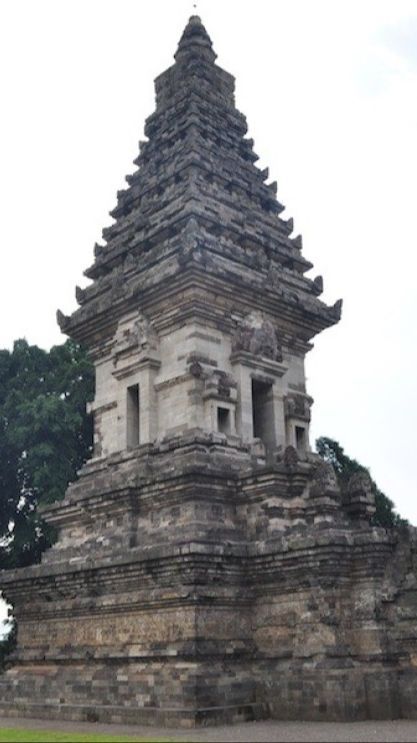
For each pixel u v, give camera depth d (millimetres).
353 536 33406
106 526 39969
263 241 46594
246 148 51750
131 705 32875
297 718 31547
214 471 37031
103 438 44281
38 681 37781
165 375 41625
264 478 36844
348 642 32500
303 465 37594
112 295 44219
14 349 68625
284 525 36438
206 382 40219
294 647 33000
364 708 30922
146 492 38188
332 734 26094
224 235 44812
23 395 65000
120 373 43562
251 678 33125
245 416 41031
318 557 32750
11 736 26266
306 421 44406
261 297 43188
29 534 62625
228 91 53781
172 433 40219
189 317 41219
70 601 38344
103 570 36375
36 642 39969
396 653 32219
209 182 47125
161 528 37062
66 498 42594
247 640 34375
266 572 34625
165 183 47719
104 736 26203
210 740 24688
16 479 64938
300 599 33469
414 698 31062
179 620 33250
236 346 42156
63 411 61500
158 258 43344
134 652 34219
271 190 51250
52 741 24484
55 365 69375
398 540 34000
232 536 36250
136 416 43219
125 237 47969
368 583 33125
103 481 41375
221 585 34156
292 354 45906
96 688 34812
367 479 38406
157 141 50969
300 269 49000
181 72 52656
